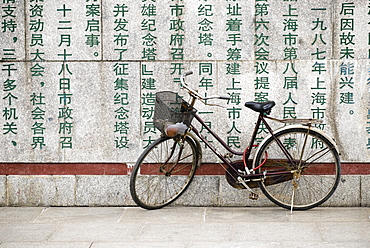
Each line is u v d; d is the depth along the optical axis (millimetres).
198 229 5191
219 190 5953
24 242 4906
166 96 5434
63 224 5395
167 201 5891
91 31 5855
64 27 5863
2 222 5477
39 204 6012
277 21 5777
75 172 5988
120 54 5871
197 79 5863
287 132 5559
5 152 5984
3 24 5879
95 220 5512
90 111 5934
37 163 6000
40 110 5945
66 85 5914
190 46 5836
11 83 5926
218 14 5789
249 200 5949
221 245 4785
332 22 5754
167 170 5922
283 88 5832
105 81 5902
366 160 5848
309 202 5945
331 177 5898
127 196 5992
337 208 5848
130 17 5828
